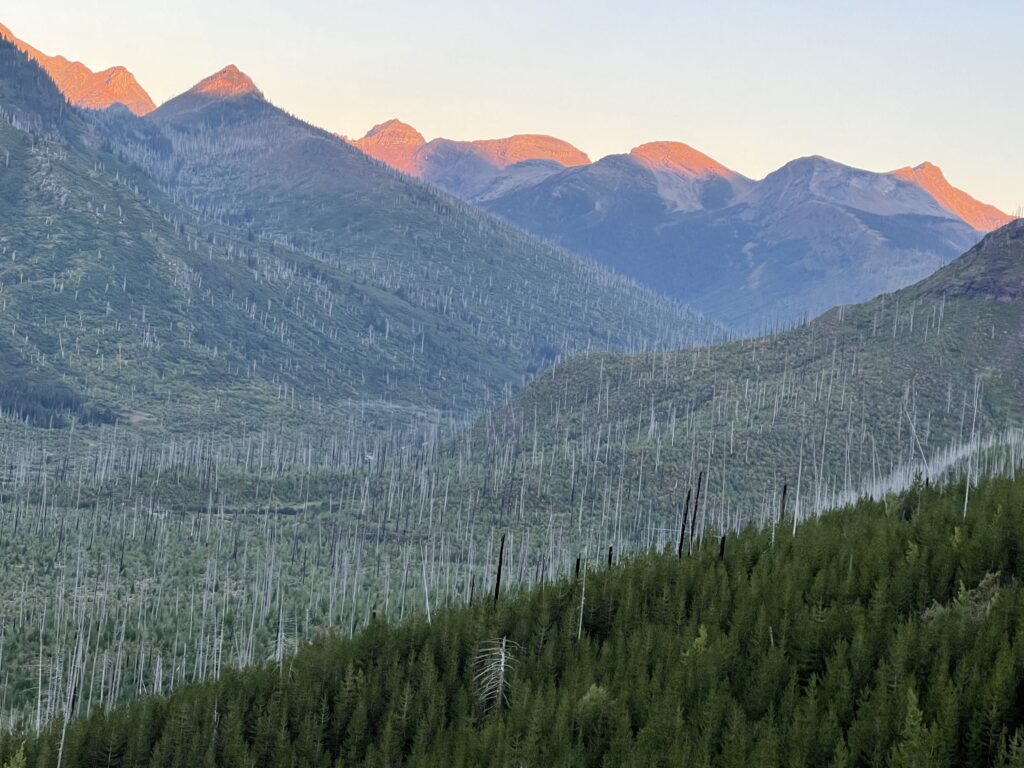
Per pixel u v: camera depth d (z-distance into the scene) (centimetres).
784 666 9612
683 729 9025
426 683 10969
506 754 9138
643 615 11612
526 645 11612
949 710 8038
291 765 10406
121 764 11325
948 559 10931
